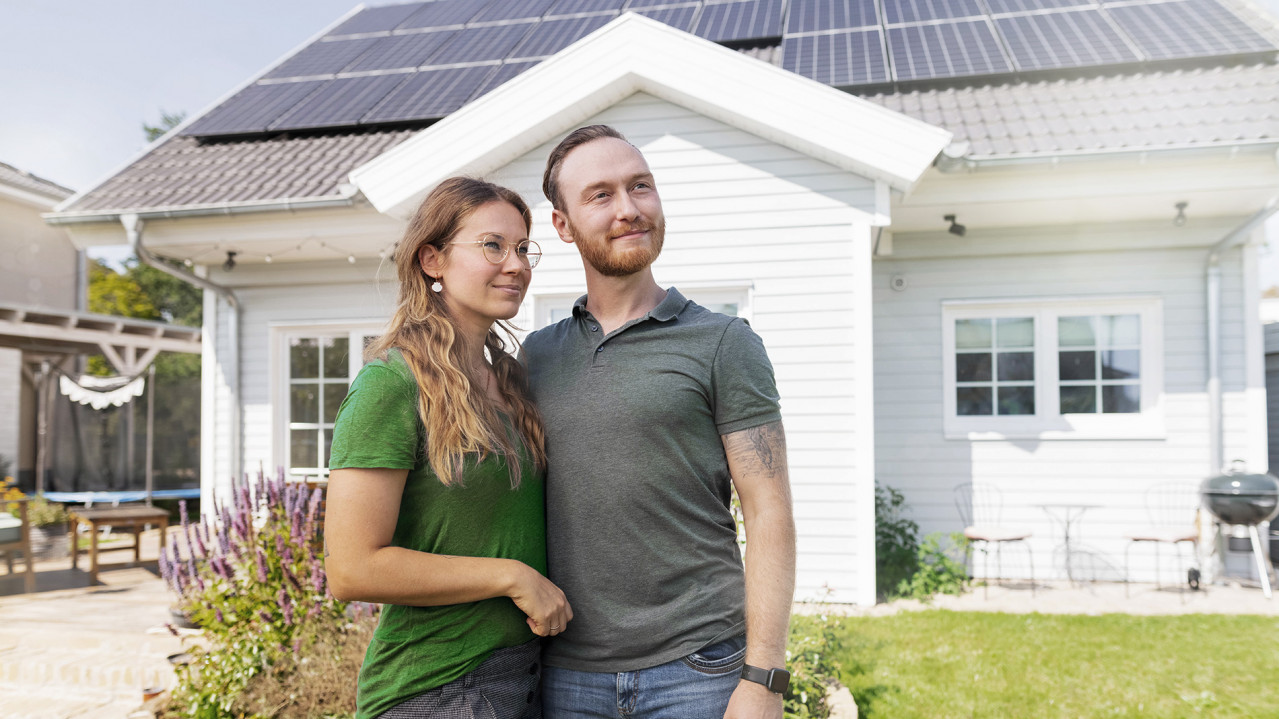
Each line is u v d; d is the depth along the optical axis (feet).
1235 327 23.40
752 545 5.64
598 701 5.69
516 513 5.61
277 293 26.76
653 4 32.24
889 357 25.09
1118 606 20.11
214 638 12.97
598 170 6.00
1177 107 21.48
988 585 22.70
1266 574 21.39
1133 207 22.03
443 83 28.14
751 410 5.76
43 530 35.91
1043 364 24.58
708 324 5.99
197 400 48.03
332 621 12.69
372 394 5.20
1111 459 23.82
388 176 20.43
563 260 20.72
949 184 21.27
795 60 26.27
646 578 5.64
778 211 20.21
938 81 25.00
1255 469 23.06
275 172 24.84
